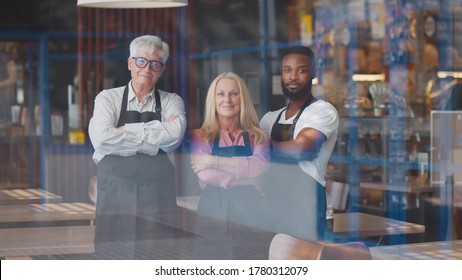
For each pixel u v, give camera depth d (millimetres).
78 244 4105
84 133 4199
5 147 4164
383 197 5480
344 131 5781
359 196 5328
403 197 5543
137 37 4289
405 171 5742
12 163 4172
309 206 4371
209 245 4227
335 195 5219
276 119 4363
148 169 4188
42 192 4156
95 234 4152
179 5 4199
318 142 4383
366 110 6055
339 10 6066
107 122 4164
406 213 5496
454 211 5684
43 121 4207
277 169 4324
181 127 4219
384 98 6383
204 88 4324
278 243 4160
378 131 5984
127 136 4168
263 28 4527
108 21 4309
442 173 5879
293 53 4500
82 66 4262
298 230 4324
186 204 4234
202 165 4238
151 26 4309
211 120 4281
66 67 4254
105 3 4164
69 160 4203
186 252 4168
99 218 4168
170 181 4227
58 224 4109
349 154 5598
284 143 4336
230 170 4270
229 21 4414
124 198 4176
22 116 4246
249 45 4449
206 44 4391
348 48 6195
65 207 4133
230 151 4277
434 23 6867
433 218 5480
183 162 4238
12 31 4246
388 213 5434
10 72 4238
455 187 5898
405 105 6379
